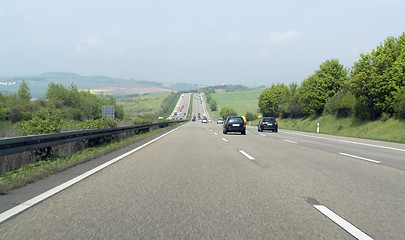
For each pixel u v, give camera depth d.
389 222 4.20
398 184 6.63
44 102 66.75
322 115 51.59
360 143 18.00
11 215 4.38
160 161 9.97
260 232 3.79
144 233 3.74
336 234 3.74
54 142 10.16
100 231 3.80
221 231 3.82
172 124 51.78
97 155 11.05
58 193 5.72
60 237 3.60
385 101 32.19
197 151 12.90
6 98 53.72
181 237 3.62
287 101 74.88
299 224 4.09
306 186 6.38
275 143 17.05
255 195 5.62
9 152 7.77
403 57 31.48
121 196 5.51
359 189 6.14
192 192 5.82
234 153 12.24
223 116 162.62
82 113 79.38
